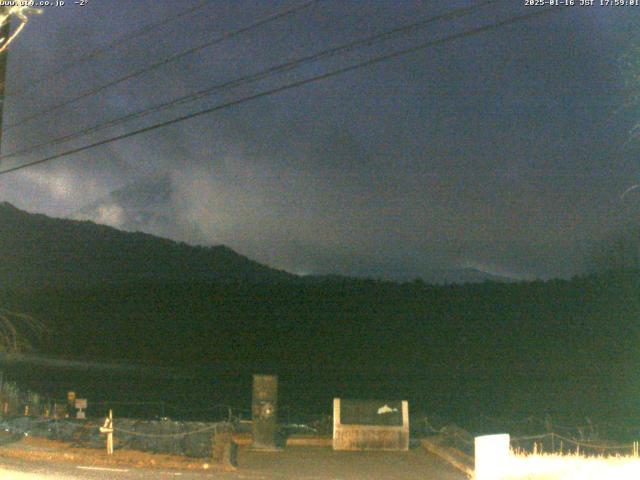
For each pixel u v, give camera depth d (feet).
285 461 59.57
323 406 116.57
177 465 55.42
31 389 123.95
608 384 128.06
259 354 173.27
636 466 51.42
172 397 124.98
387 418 66.23
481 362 153.17
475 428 93.91
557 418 100.42
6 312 105.09
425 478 53.11
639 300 160.66
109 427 58.85
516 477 50.85
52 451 58.49
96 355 173.47
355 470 56.08
